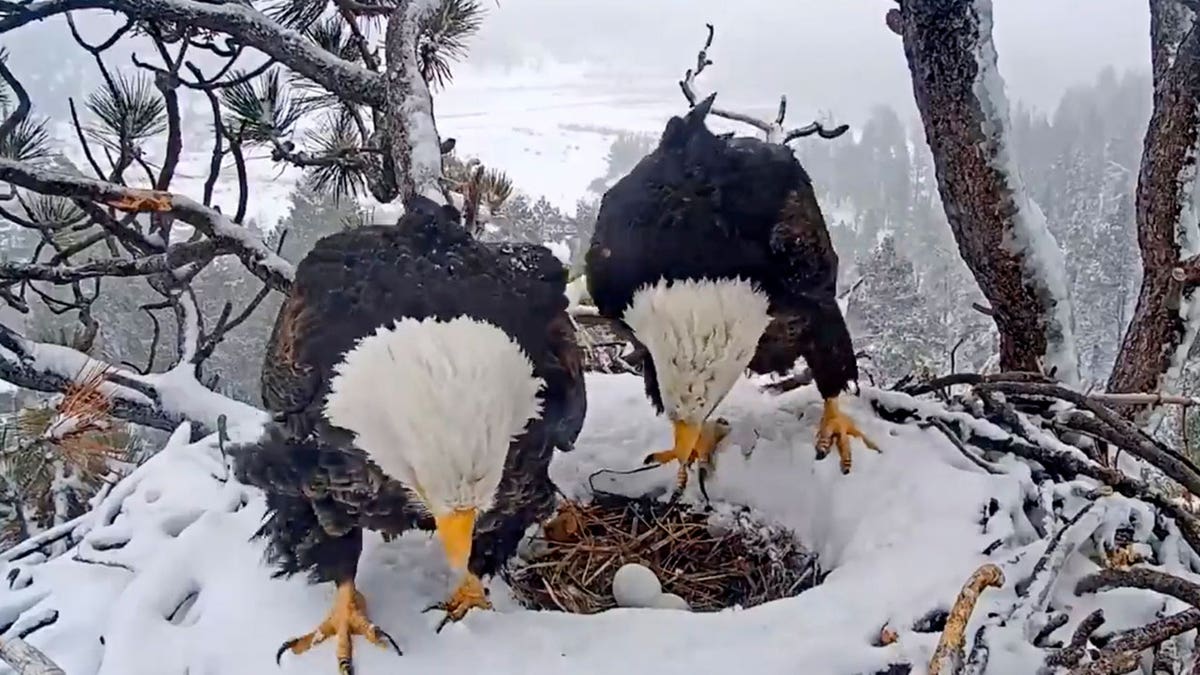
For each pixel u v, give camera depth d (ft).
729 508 4.70
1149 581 3.45
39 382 6.30
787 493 4.62
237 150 7.42
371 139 7.78
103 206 7.48
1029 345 5.91
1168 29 5.87
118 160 7.39
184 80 7.23
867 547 4.01
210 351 7.20
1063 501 4.25
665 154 4.80
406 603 3.75
